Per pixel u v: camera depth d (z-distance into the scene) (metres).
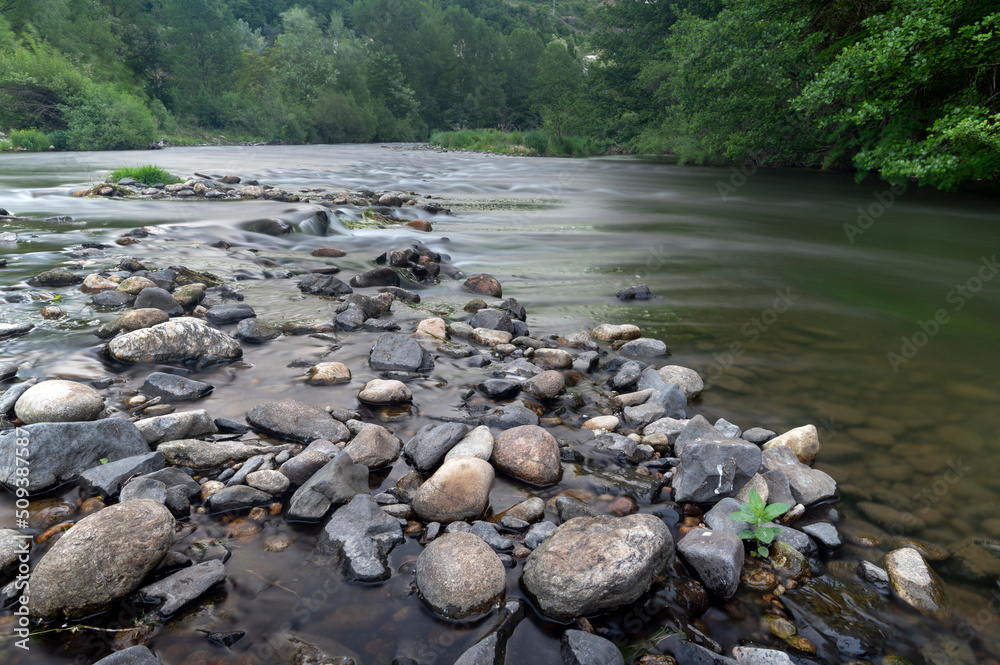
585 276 8.02
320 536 2.44
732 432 3.55
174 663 1.80
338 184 19.06
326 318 5.35
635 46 46.66
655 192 19.77
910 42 13.12
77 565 1.95
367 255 8.45
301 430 3.23
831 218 14.34
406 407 3.71
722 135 24.95
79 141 38.75
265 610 2.03
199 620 1.97
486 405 3.78
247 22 106.94
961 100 15.00
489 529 2.50
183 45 68.38
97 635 1.88
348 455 2.80
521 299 6.74
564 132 50.22
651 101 44.78
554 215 14.09
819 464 3.33
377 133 72.06
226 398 3.68
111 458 2.77
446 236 10.62
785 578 2.37
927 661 2.01
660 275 8.19
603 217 13.93
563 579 2.11
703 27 22.08
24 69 42.28
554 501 2.83
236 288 6.28
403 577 2.24
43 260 6.74
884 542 2.65
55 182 15.73
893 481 3.15
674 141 36.88
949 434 3.69
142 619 1.96
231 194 13.38
